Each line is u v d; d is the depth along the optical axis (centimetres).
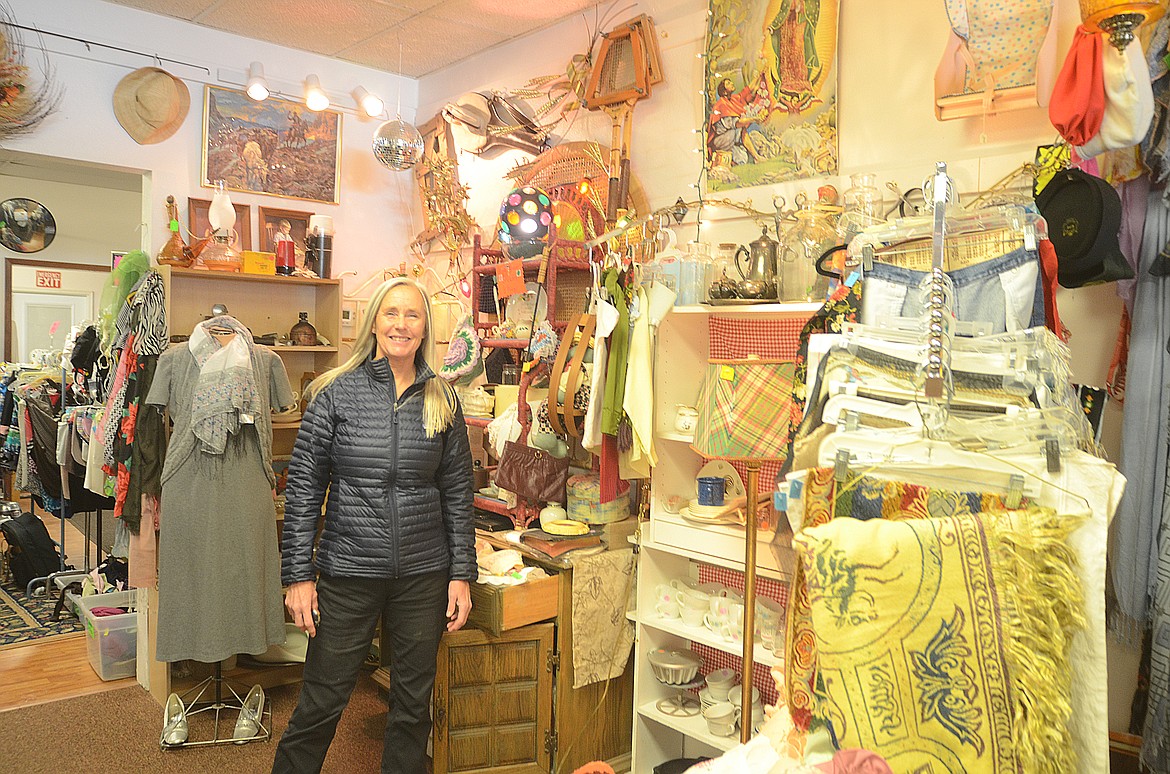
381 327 257
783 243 250
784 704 163
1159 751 180
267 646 344
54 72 370
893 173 259
